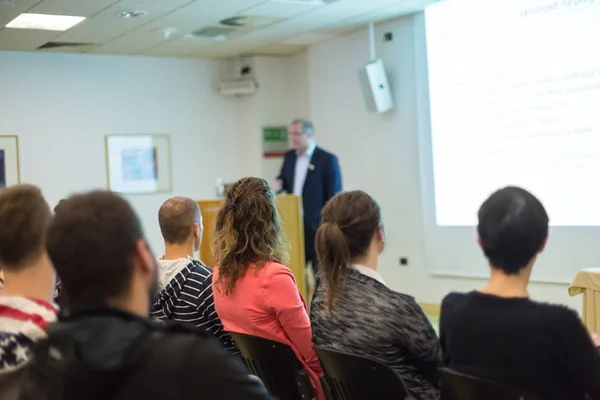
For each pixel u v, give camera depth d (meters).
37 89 6.73
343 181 6.88
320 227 1.96
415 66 5.95
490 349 1.49
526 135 5.05
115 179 7.16
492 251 1.53
